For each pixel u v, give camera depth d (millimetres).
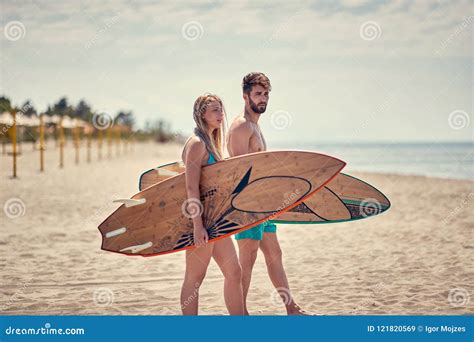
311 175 5180
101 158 45000
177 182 5418
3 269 8016
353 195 6559
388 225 12266
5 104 27344
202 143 5105
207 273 7934
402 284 7012
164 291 6895
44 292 6836
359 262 8430
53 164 33906
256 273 7895
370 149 105750
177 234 5227
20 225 12008
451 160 58938
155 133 93750
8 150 46875
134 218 5512
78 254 9148
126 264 8477
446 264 8062
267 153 5305
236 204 5148
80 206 15227
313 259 8766
